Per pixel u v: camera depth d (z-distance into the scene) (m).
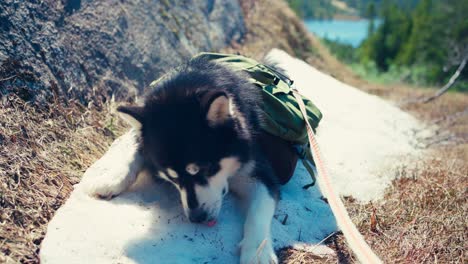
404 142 2.06
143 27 2.09
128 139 1.45
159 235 1.10
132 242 1.07
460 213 1.35
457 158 1.99
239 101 1.24
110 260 1.02
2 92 1.34
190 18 2.58
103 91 1.70
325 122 1.95
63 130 1.42
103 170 1.29
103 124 1.57
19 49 1.47
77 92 1.60
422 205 1.40
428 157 1.88
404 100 3.54
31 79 1.44
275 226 1.20
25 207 1.11
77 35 1.73
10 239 1.01
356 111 2.21
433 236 1.25
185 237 1.11
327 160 1.61
